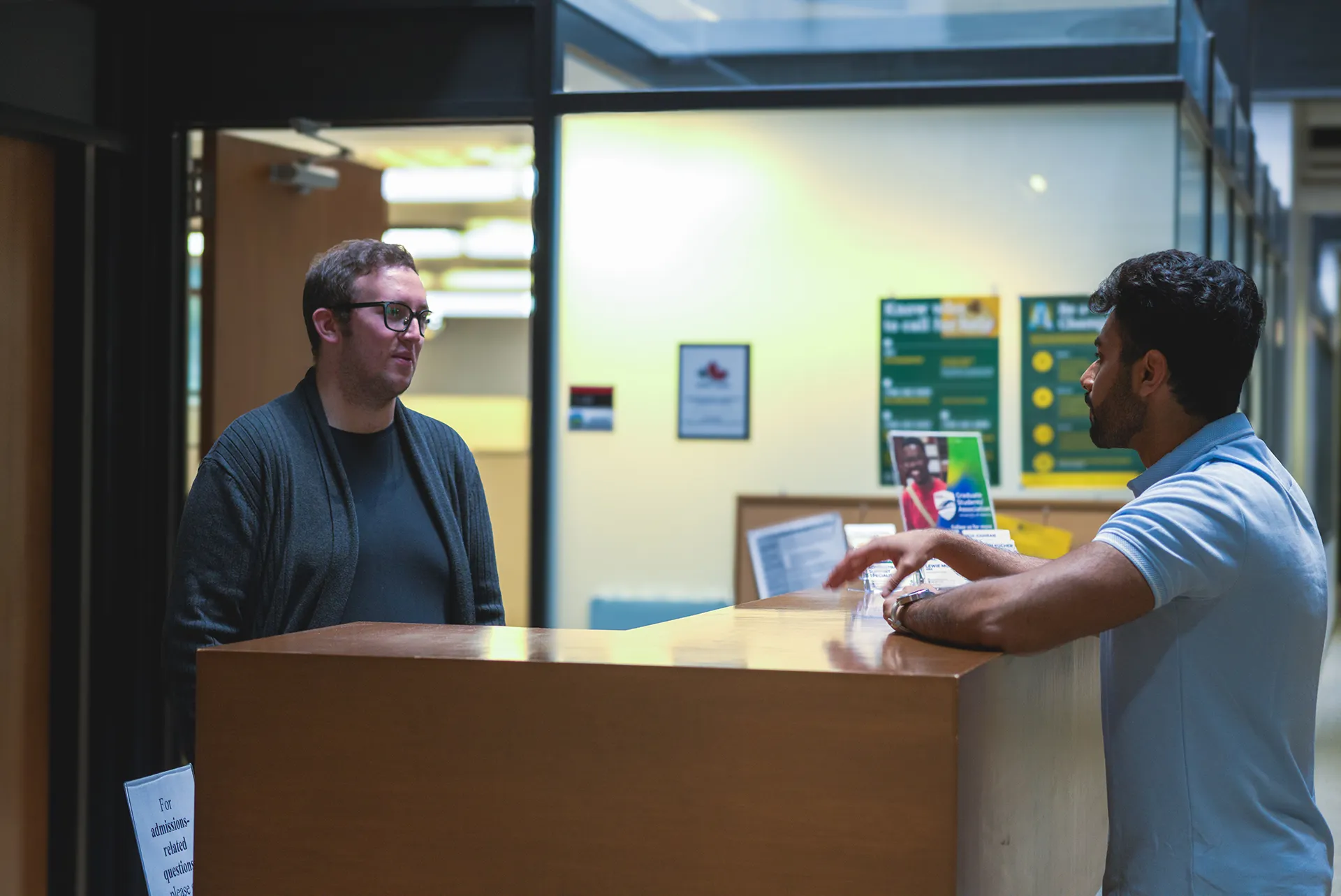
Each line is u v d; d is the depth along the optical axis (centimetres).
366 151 646
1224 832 150
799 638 155
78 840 376
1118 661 160
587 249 407
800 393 400
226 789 145
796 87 391
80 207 377
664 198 404
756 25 393
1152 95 377
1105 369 165
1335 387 1648
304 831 142
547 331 401
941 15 388
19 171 364
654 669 133
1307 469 1209
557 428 410
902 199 395
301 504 218
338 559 219
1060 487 387
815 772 129
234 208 444
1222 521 147
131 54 396
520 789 137
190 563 211
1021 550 300
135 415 397
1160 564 143
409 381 230
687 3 395
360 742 141
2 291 358
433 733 139
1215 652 150
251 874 144
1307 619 152
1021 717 151
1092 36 381
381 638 156
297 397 230
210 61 404
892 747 127
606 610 408
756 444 403
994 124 390
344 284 227
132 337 398
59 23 374
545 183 396
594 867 135
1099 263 385
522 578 795
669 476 406
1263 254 777
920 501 247
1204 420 161
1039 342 389
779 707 130
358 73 399
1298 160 941
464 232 972
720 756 131
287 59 402
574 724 135
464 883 138
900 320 396
